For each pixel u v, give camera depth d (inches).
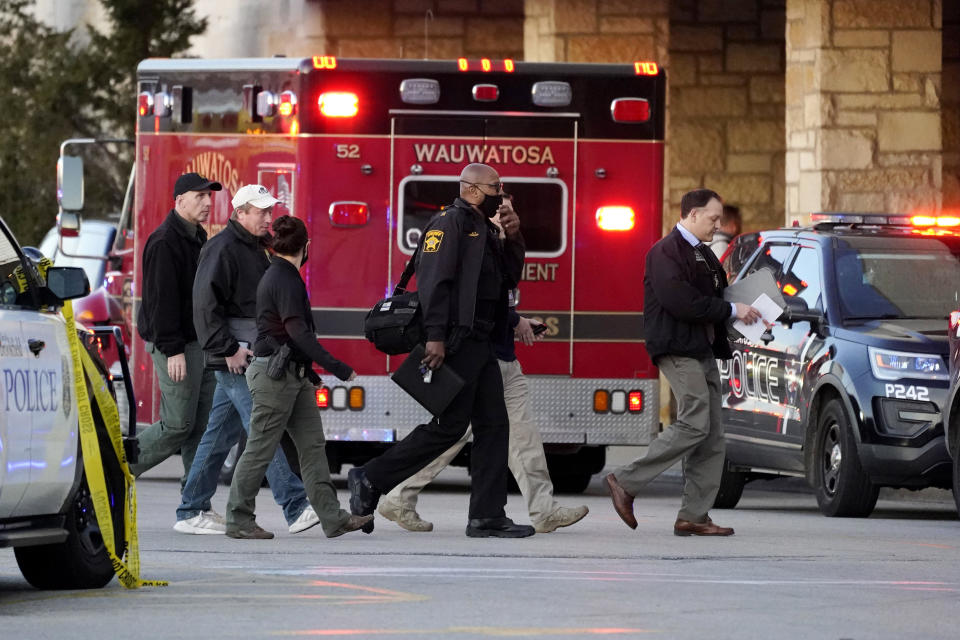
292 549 1605.6
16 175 4569.4
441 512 2034.9
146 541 1670.8
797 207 2910.9
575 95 2277.3
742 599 1294.3
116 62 4530.0
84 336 1385.3
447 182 2265.0
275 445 1684.3
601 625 1166.3
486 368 1699.1
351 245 2260.1
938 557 1603.1
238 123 2300.7
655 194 2289.6
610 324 2284.7
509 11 3644.2
